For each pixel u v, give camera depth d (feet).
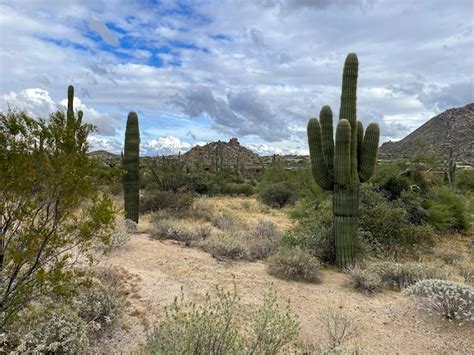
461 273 27.02
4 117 11.07
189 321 11.26
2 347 11.30
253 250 28.89
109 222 12.00
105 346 13.24
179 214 46.68
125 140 38.55
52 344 11.30
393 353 14.46
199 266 24.44
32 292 12.42
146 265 23.82
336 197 26.86
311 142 27.63
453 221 44.32
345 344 14.66
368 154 27.81
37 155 11.34
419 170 49.73
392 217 33.47
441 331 16.49
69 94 35.78
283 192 68.80
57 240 11.34
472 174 76.33
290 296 19.99
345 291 21.50
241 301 18.45
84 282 12.37
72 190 11.40
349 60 27.09
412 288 19.52
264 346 11.62
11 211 11.07
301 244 28.63
